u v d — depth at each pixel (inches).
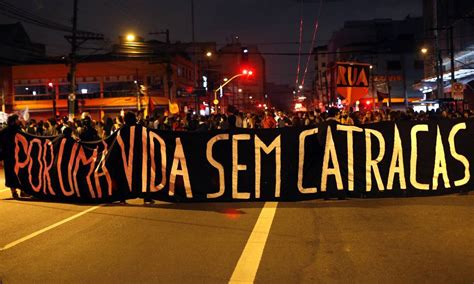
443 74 1622.8
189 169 387.9
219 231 295.7
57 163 418.0
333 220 315.0
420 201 368.2
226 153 384.5
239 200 383.2
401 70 2551.7
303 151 381.1
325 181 380.8
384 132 383.2
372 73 2329.0
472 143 385.7
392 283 201.6
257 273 218.4
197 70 2664.9
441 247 249.9
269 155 382.3
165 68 2030.0
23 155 433.1
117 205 394.9
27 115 1355.8
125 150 397.4
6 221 349.4
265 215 337.1
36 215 367.6
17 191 491.8
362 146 382.6
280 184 380.8
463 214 321.1
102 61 2069.4
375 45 2918.3
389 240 265.3
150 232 298.7
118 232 302.0
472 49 1469.0
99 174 401.7
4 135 436.8
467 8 1563.7
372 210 341.1
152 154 392.2
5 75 2132.1
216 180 384.8
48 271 229.9
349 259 234.7
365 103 1732.3
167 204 389.7
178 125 726.5
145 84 2047.2
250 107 4660.4
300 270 221.0
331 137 381.1
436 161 384.2
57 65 2100.1
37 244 281.4
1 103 2073.1
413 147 383.2
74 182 410.0
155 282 209.5
